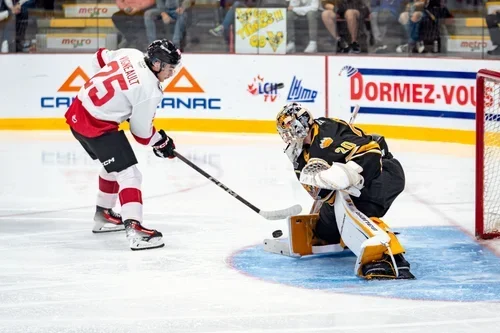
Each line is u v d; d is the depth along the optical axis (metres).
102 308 8.94
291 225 10.66
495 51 20.45
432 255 10.99
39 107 22.81
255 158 18.66
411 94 20.70
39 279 10.05
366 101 21.34
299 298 9.23
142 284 9.82
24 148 20.08
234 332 8.17
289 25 22.00
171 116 22.55
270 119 22.08
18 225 12.93
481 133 11.75
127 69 11.26
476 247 11.41
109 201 12.29
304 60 21.80
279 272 10.27
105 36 22.86
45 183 16.19
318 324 8.38
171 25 22.58
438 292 9.40
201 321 8.51
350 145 9.64
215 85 22.28
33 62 22.73
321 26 21.88
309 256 10.98
